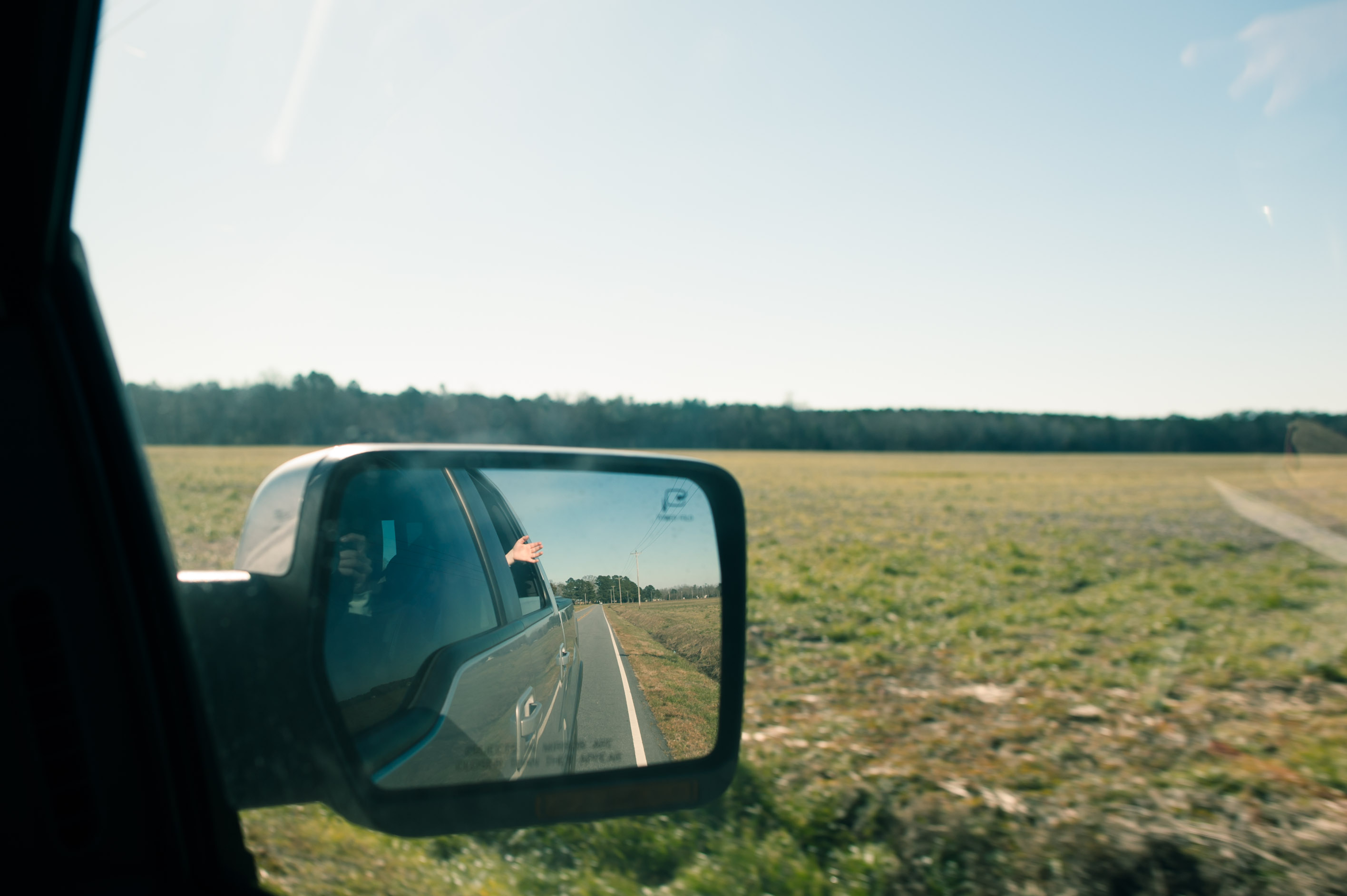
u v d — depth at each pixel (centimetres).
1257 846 404
